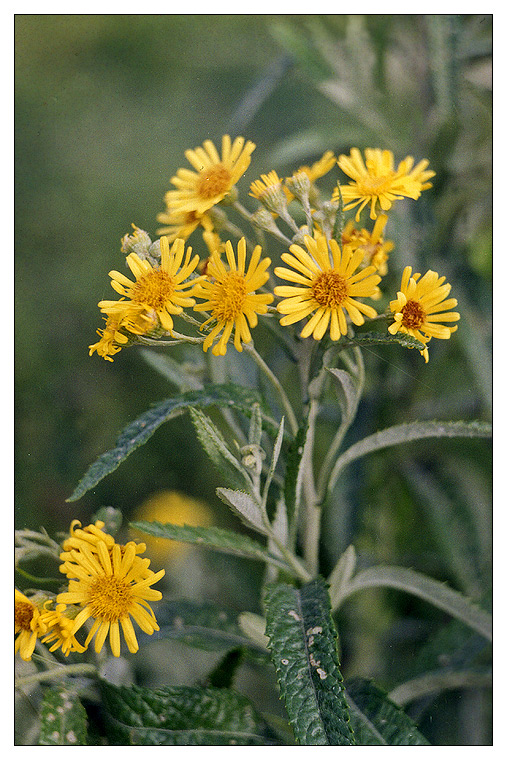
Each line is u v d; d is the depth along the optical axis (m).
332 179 0.61
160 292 0.44
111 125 0.73
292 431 0.47
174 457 0.59
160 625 0.52
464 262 0.59
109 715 0.47
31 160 0.75
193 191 0.49
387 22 0.62
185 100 0.73
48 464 0.61
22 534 0.48
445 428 0.47
